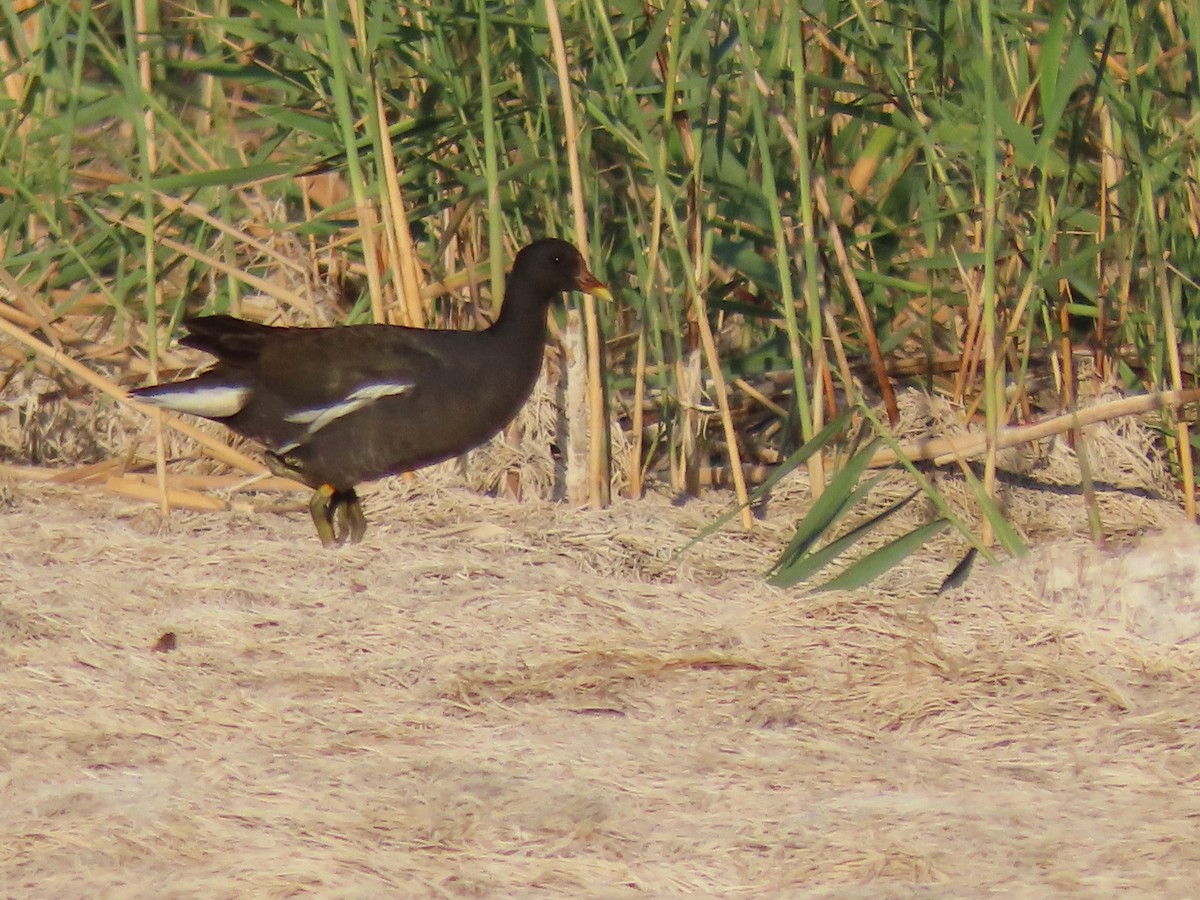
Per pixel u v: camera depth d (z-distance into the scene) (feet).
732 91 42.96
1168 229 40.91
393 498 41.34
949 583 33.76
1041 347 46.39
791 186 41.98
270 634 32.73
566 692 29.81
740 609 34.04
